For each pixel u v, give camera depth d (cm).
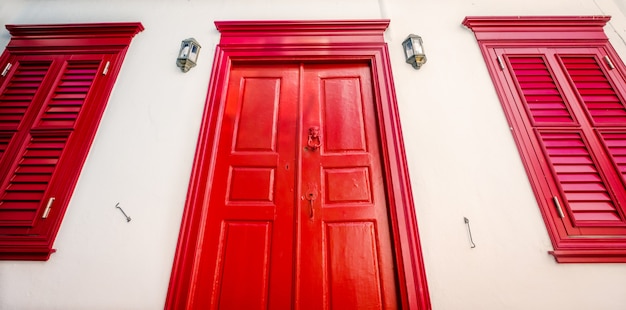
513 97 207
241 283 165
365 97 218
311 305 159
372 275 167
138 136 198
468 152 189
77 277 160
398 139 191
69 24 235
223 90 213
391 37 233
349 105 216
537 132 194
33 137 201
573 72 218
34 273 161
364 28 233
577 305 149
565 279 154
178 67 224
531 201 175
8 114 209
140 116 205
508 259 160
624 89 210
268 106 217
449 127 197
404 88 211
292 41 229
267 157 199
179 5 254
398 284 160
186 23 244
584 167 184
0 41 241
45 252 163
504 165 185
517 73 218
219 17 247
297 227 176
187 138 198
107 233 170
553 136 194
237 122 211
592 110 204
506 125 198
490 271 157
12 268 162
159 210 176
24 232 170
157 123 202
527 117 200
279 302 160
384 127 198
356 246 174
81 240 169
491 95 209
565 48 227
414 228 166
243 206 184
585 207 172
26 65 231
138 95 212
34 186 184
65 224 173
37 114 207
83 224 173
